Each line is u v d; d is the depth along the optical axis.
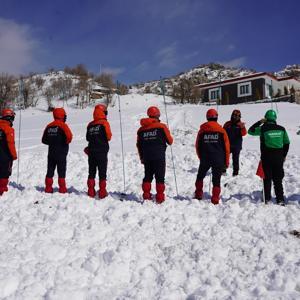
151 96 49.16
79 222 6.21
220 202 7.41
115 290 4.59
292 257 5.01
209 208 6.84
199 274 4.81
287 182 9.08
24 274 4.69
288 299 4.14
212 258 5.14
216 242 5.55
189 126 21.95
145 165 7.58
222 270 4.89
